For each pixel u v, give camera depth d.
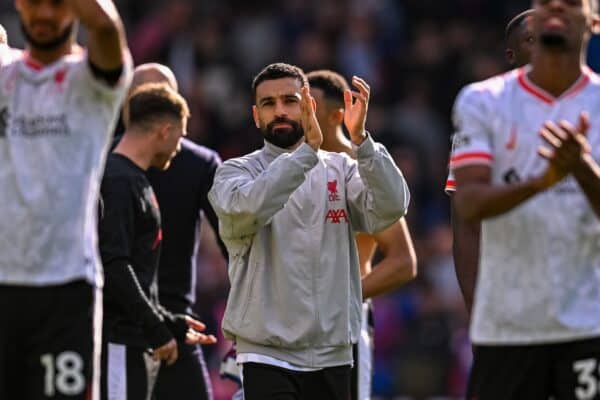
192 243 28.91
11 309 20.34
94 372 20.56
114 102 20.67
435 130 65.94
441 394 51.66
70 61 20.69
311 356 25.05
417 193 61.62
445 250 55.91
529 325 20.28
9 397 20.45
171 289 28.56
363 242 28.61
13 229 20.30
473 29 70.44
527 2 71.25
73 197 20.34
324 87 28.62
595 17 21.55
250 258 25.14
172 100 26.53
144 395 26.52
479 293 20.73
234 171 25.39
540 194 20.27
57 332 20.36
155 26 66.94
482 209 19.86
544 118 20.47
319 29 69.00
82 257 20.31
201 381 28.67
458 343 52.50
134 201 25.92
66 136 20.42
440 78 67.50
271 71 25.83
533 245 20.27
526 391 20.58
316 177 25.39
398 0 70.88
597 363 20.11
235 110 64.81
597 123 20.47
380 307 52.94
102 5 20.00
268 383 24.91
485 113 20.53
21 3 20.50
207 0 70.06
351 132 24.88
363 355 28.34
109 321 26.22
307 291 24.97
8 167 20.45
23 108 20.58
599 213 19.94
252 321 25.00
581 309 20.17
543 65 20.55
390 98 67.00
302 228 25.11
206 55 66.69
